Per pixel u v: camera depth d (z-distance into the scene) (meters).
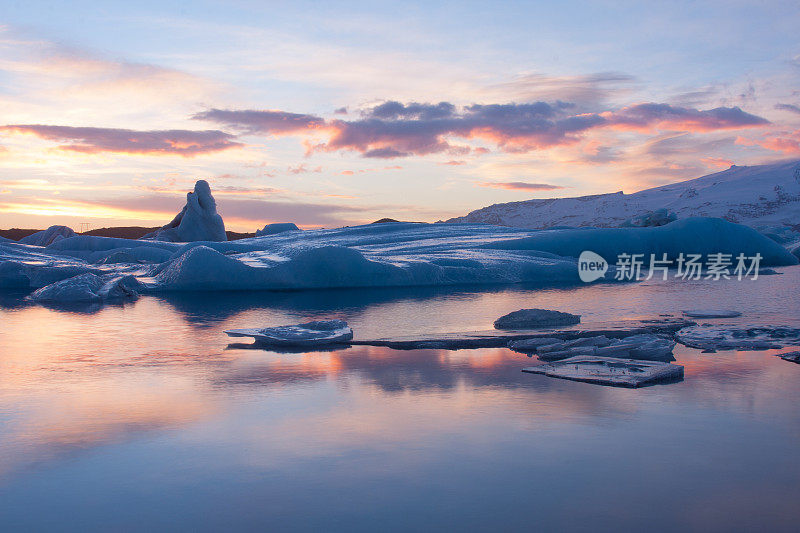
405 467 5.80
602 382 9.16
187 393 8.76
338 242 55.00
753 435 6.70
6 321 18.20
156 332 15.61
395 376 9.80
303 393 8.68
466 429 6.93
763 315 18.30
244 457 6.11
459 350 12.42
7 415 7.70
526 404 8.00
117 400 8.40
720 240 47.91
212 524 4.71
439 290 29.77
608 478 5.51
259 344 13.32
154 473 5.73
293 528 4.63
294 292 28.91
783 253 49.59
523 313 15.84
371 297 25.98
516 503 5.01
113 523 4.75
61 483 5.53
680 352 12.00
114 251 43.97
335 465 5.86
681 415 7.46
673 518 4.75
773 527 4.61
